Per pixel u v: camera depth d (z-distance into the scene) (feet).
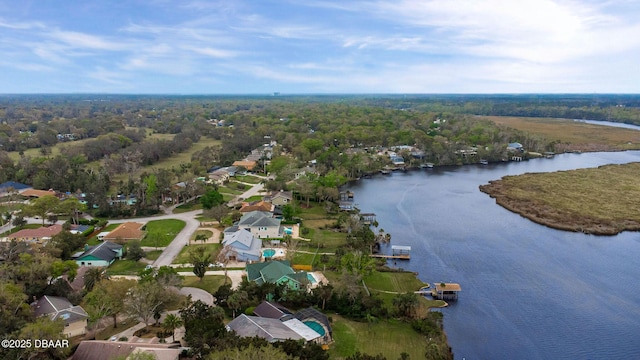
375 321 257.34
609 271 343.46
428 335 246.68
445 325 264.52
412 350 232.32
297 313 245.45
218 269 325.62
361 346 231.91
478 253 378.32
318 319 237.25
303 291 277.64
